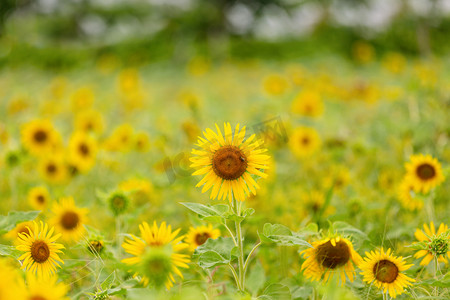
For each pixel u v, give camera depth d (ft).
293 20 104.94
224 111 25.84
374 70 52.60
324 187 13.70
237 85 44.19
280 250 9.00
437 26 66.13
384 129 18.78
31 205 11.99
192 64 60.39
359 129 20.83
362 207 10.68
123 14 118.01
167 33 98.48
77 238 9.40
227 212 6.70
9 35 106.32
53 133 15.26
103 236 8.13
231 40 106.63
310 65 64.59
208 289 6.64
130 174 15.01
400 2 58.44
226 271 8.67
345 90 28.17
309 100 22.06
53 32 130.72
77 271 8.19
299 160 18.02
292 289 7.70
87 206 10.89
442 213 10.73
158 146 17.79
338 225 7.90
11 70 78.23
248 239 10.03
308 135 17.17
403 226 9.80
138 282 6.07
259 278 8.27
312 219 10.50
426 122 16.55
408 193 10.80
